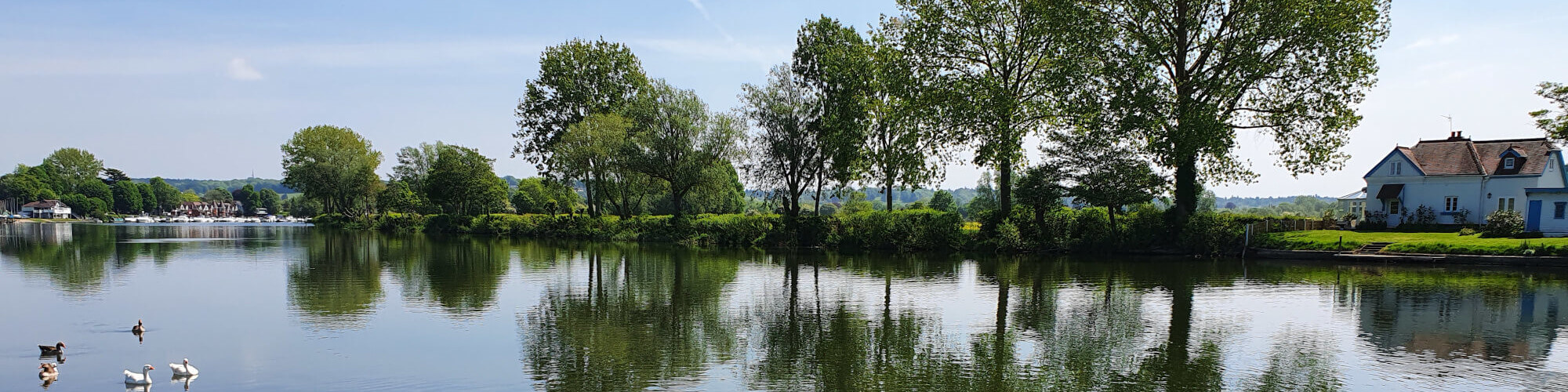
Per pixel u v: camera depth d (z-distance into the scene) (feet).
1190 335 56.59
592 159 177.99
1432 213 155.43
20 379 44.32
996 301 73.10
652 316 65.26
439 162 237.04
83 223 330.95
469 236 201.57
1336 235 121.08
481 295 77.77
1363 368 46.80
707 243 155.84
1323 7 101.81
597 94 198.49
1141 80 109.70
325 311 67.00
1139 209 123.95
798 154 152.97
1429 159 161.07
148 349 52.11
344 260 118.42
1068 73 111.34
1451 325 59.31
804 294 78.43
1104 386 43.21
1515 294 74.95
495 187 239.91
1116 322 61.72
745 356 50.37
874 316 65.21
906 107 127.13
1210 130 103.40
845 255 128.16
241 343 54.03
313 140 300.81
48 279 89.86
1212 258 113.91
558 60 196.24
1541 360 48.49
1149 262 109.91
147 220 407.03
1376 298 73.10
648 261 117.50
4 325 60.18
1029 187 124.26
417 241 173.37
